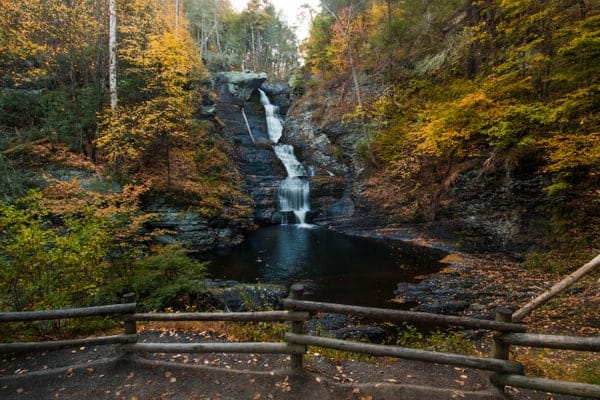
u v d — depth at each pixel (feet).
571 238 32.60
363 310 11.18
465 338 20.17
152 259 22.30
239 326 18.03
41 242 15.28
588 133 29.94
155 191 47.09
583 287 25.27
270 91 109.40
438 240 47.06
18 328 14.90
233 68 123.34
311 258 43.42
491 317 23.77
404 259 41.24
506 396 10.88
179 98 49.47
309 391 11.28
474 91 37.88
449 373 13.00
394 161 56.08
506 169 38.75
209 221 50.49
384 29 63.93
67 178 39.78
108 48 51.13
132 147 45.70
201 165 59.00
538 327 20.35
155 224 45.19
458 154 44.60
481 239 41.75
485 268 34.99
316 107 84.69
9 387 11.78
